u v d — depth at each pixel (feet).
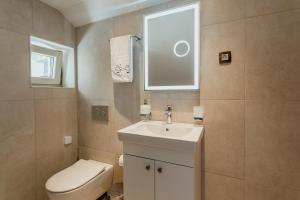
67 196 4.36
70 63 6.59
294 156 3.42
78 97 6.64
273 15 3.49
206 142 4.21
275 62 3.50
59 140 6.08
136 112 5.47
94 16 5.95
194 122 4.42
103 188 5.45
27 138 5.16
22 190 5.06
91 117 6.35
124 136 4.01
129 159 4.09
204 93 4.17
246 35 3.72
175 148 3.49
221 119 4.02
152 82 5.10
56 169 5.98
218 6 3.96
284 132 3.48
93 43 6.20
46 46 6.07
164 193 3.72
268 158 3.62
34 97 5.34
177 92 4.81
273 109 3.55
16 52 4.87
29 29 5.16
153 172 3.82
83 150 6.60
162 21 4.88
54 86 6.40
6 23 4.64
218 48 3.99
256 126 3.70
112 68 5.35
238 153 3.89
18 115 4.94
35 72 5.83
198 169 3.84
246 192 3.85
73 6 5.76
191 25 4.52
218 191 4.13
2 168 4.61
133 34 5.41
